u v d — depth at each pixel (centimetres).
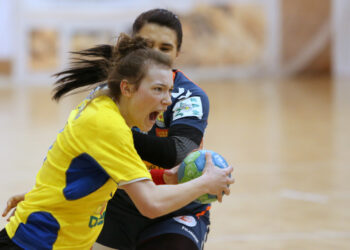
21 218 783
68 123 801
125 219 967
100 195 786
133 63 769
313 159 2583
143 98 772
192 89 937
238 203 1848
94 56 880
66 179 774
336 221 1628
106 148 752
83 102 838
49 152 805
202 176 791
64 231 779
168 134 903
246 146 2964
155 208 749
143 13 976
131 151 759
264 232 1533
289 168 2394
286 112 4559
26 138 3306
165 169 926
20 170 2353
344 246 1404
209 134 3428
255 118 4206
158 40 947
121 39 818
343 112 4447
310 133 3397
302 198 1894
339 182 2123
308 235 1496
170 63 786
